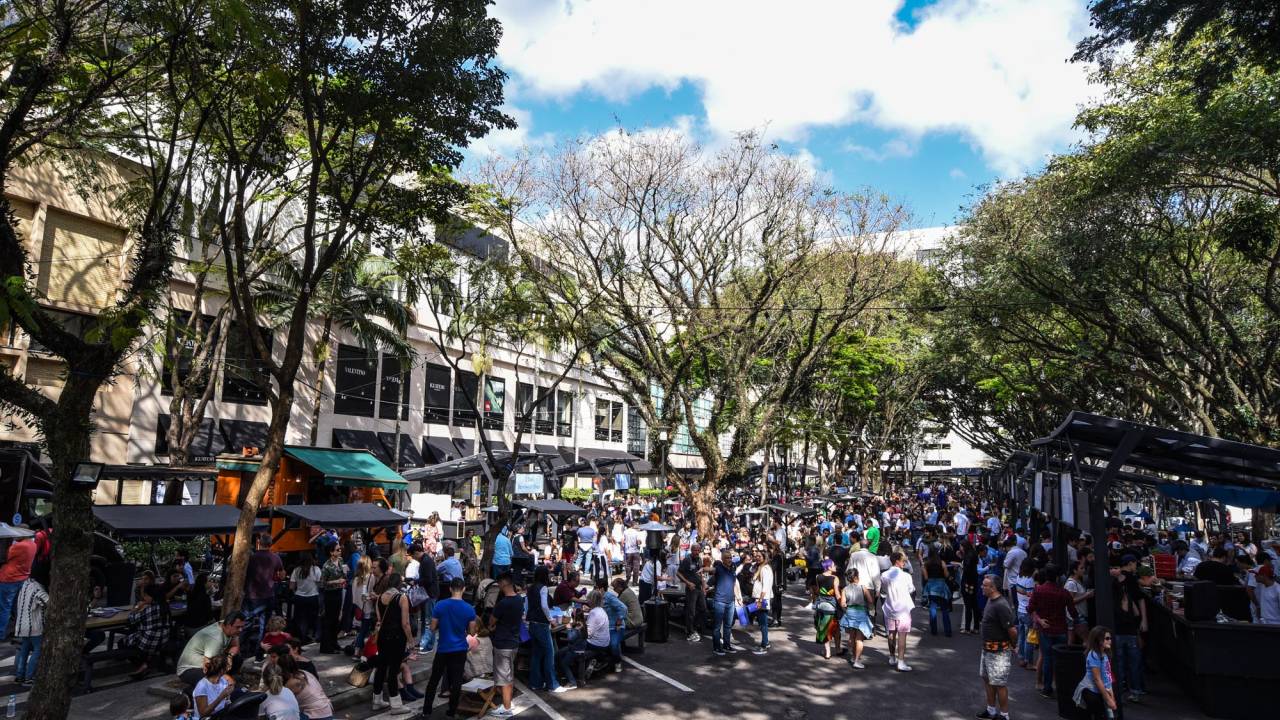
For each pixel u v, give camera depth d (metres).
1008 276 21.95
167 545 17.92
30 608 10.16
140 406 22.20
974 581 15.94
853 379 37.03
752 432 26.45
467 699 10.35
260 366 25.84
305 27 10.15
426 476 23.05
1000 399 41.66
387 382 32.34
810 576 18.91
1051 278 20.94
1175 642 11.79
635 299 25.12
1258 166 15.02
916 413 53.56
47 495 16.59
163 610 11.05
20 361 19.12
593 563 22.66
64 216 20.05
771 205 24.58
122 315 7.64
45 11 8.25
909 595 13.11
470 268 21.27
